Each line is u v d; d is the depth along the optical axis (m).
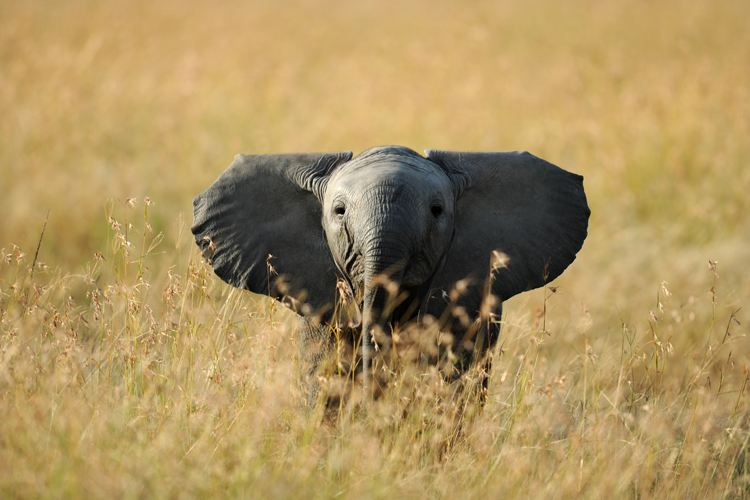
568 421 21.36
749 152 45.62
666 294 22.34
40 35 87.38
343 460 18.19
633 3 114.69
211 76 69.56
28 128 49.53
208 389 19.59
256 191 21.11
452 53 76.50
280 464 17.56
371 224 18.05
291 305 20.45
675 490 19.05
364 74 71.56
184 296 21.05
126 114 57.38
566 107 56.53
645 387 23.64
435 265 19.52
